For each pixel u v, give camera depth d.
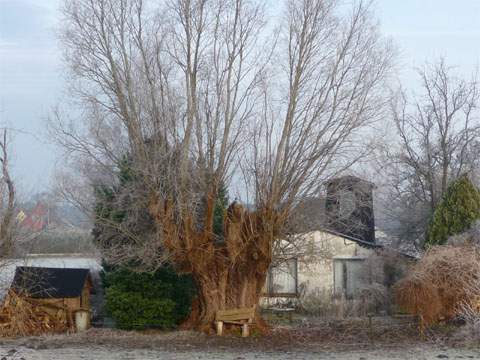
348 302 32.41
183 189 25.98
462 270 26.61
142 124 26.28
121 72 26.69
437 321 26.97
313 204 27.98
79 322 29.38
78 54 27.03
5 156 30.14
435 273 26.73
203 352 23.50
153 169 25.69
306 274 35.16
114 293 28.77
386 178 42.50
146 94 26.38
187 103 26.22
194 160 26.34
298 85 26.64
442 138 41.06
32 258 33.38
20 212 30.95
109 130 27.69
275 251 27.73
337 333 26.95
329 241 33.38
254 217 26.59
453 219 32.03
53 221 35.56
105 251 27.72
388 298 31.72
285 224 27.30
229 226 26.61
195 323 27.86
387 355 22.69
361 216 38.19
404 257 34.03
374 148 29.72
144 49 26.58
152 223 27.33
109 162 27.83
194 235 26.47
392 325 28.16
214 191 26.44
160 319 28.44
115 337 26.81
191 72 26.30
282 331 27.31
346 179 27.81
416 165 41.34
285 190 26.66
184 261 26.92
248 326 26.77
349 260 35.94
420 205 40.91
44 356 22.70
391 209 42.53
